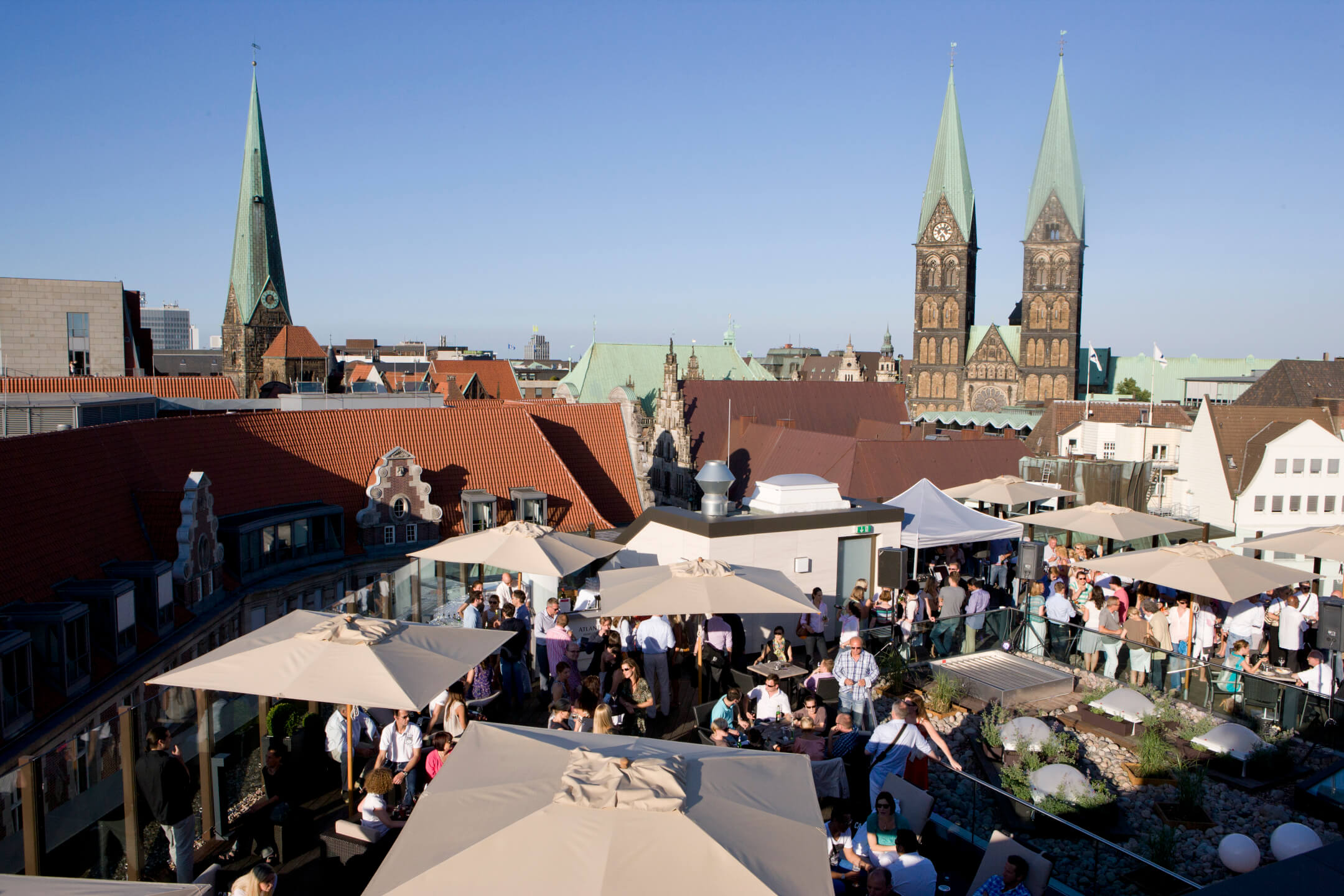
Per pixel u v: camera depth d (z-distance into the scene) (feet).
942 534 94.53
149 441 143.33
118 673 106.22
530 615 80.94
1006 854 44.83
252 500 155.33
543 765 35.60
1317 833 55.67
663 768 33.88
